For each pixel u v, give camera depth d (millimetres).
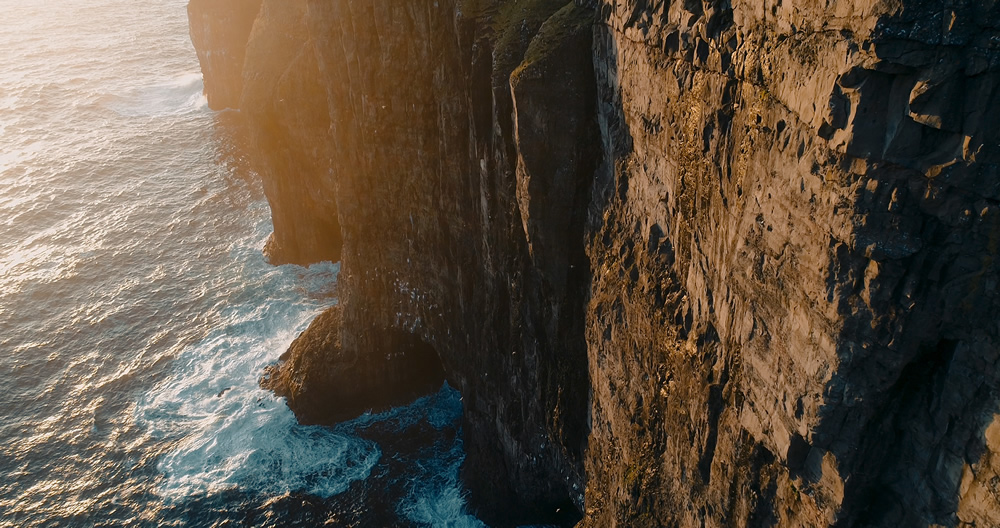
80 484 44031
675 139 20625
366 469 43312
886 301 12523
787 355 14727
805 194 13555
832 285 13031
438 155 37531
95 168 84062
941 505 12977
